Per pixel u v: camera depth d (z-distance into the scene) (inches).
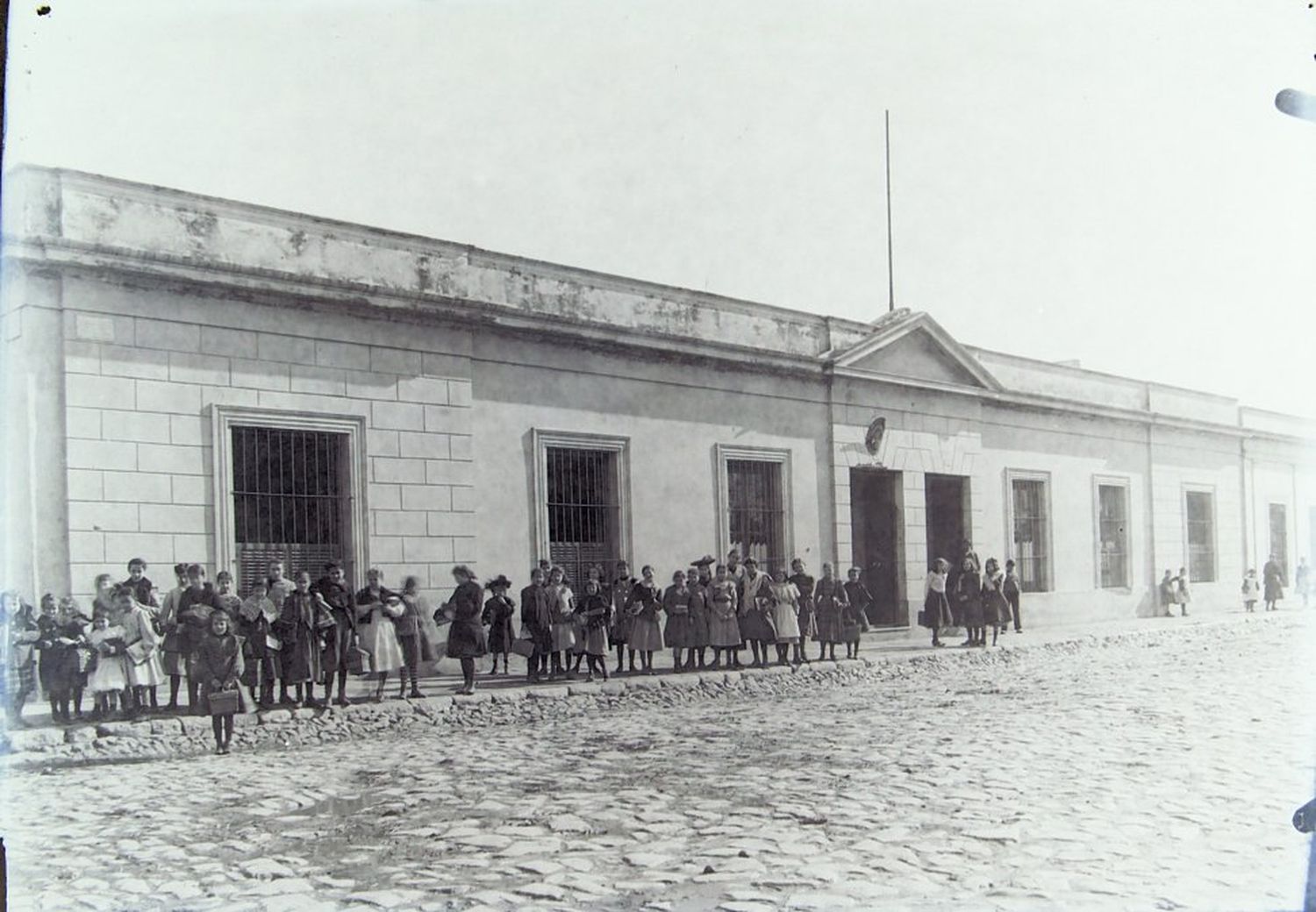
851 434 833.5
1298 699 555.8
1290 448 1310.3
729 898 243.4
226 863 277.1
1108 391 1086.4
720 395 751.7
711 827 305.0
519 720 508.7
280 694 494.3
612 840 292.8
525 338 644.1
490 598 594.6
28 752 398.6
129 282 493.0
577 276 676.1
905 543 869.2
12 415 462.3
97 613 451.8
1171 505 1141.1
